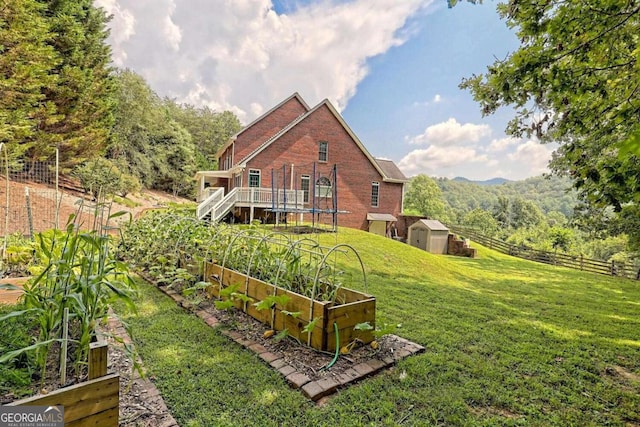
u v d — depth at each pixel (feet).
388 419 7.14
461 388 8.62
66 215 33.58
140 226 22.24
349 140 59.00
